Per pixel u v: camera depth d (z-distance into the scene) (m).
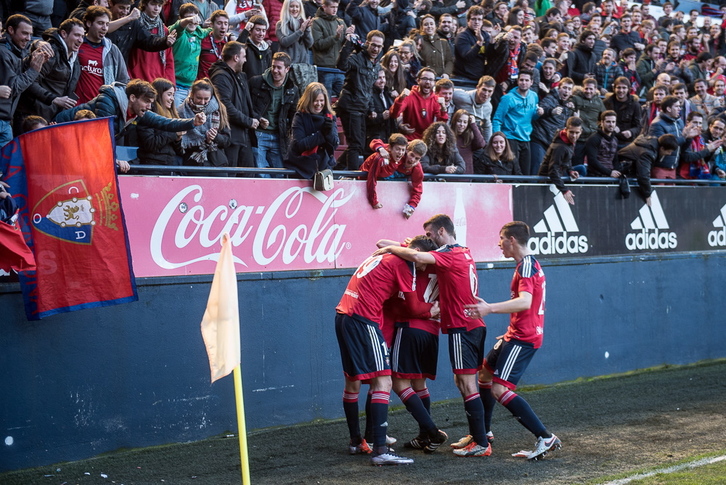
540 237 9.23
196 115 6.53
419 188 8.09
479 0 13.29
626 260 9.98
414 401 6.21
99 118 5.96
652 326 10.22
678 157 10.87
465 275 6.14
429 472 5.69
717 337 10.99
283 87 8.11
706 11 19.55
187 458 6.16
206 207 6.85
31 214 5.78
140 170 6.64
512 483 5.38
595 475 5.54
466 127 8.99
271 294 7.19
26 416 5.91
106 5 8.34
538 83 10.35
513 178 8.95
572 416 7.54
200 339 6.79
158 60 8.20
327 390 7.55
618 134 11.09
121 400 6.36
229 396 6.95
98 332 6.26
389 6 12.02
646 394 8.59
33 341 5.96
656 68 13.94
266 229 7.21
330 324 7.59
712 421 7.27
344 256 7.75
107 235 5.99
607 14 15.38
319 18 9.91
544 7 14.88
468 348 6.15
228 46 7.71
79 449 6.15
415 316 6.26
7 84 6.23
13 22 6.41
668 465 5.77
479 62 10.96
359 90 8.51
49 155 5.82
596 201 9.79
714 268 10.98
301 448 6.46
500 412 7.79
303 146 7.38
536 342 6.11
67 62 6.93
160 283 6.57
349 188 7.78
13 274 5.96
